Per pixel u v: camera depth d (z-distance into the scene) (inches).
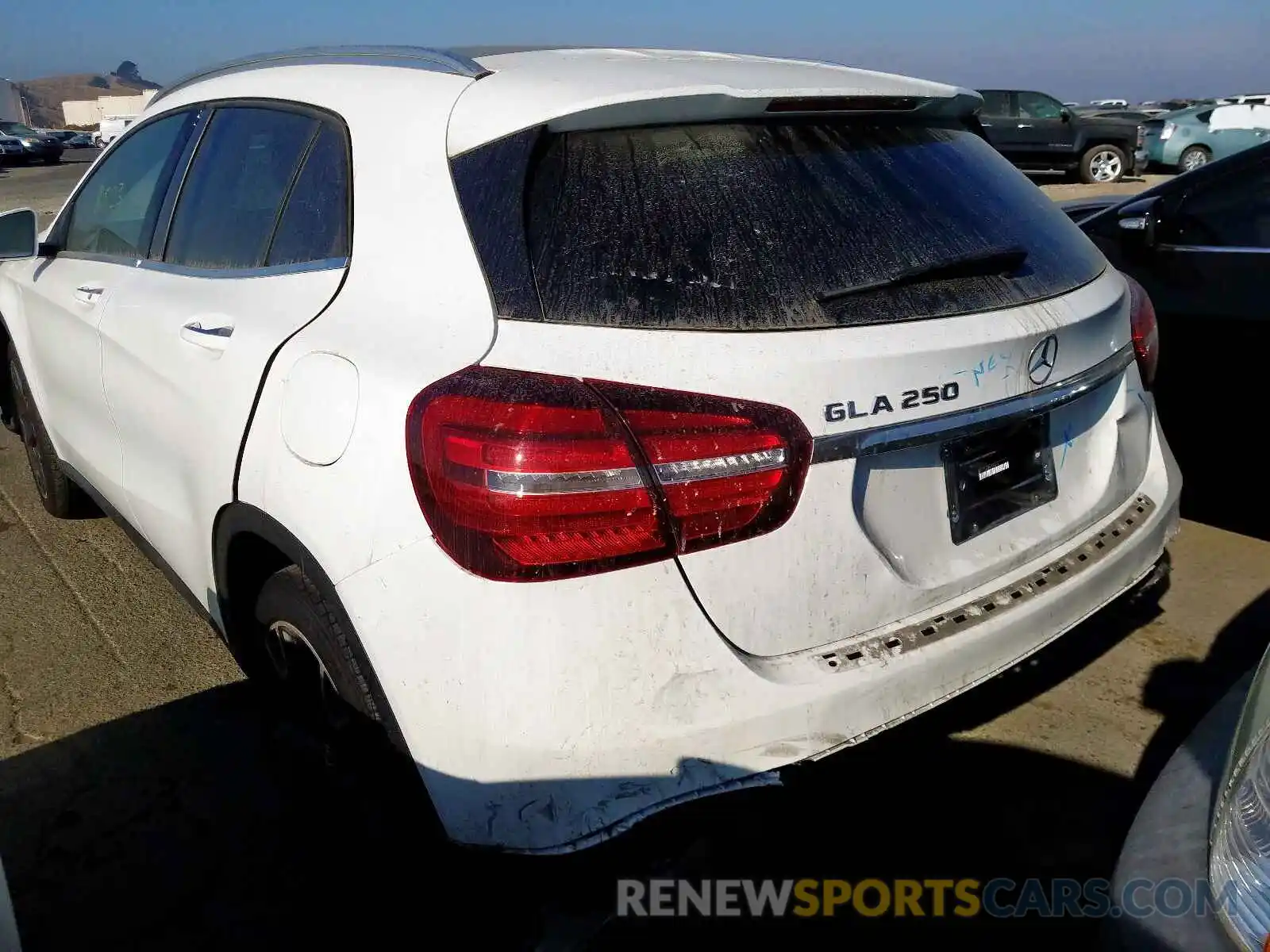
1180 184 156.3
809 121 84.7
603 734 67.4
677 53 101.0
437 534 69.5
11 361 161.2
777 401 69.3
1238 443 150.4
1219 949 56.7
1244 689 72.6
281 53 110.5
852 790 102.4
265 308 91.4
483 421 67.6
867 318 74.2
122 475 120.4
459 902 87.4
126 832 99.0
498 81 82.2
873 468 75.1
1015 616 82.3
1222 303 147.7
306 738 95.6
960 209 87.0
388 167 83.9
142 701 119.3
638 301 70.9
